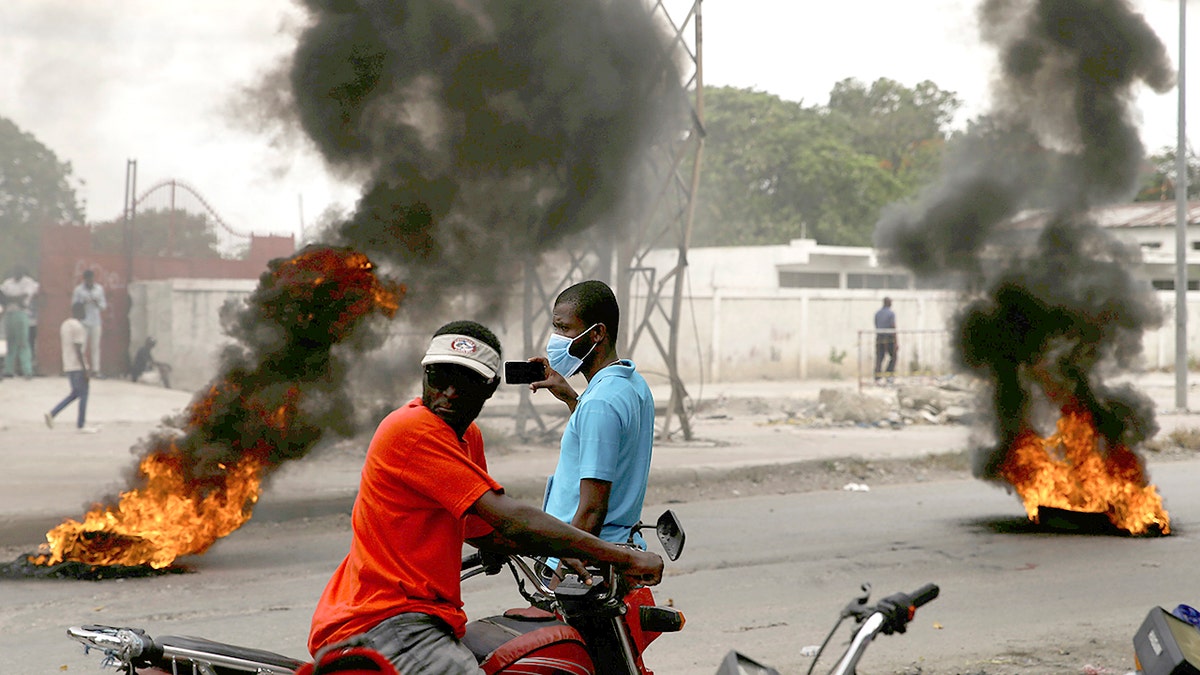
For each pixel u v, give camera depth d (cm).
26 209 3294
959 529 937
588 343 359
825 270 3522
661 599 683
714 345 2611
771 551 835
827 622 626
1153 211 4050
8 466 1162
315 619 287
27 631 589
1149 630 342
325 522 933
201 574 739
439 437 278
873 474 1269
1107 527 938
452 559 283
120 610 636
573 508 350
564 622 302
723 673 251
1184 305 2072
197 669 296
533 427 1611
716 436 1579
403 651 272
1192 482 1246
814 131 4669
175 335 2070
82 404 1525
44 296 2200
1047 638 596
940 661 551
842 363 2823
